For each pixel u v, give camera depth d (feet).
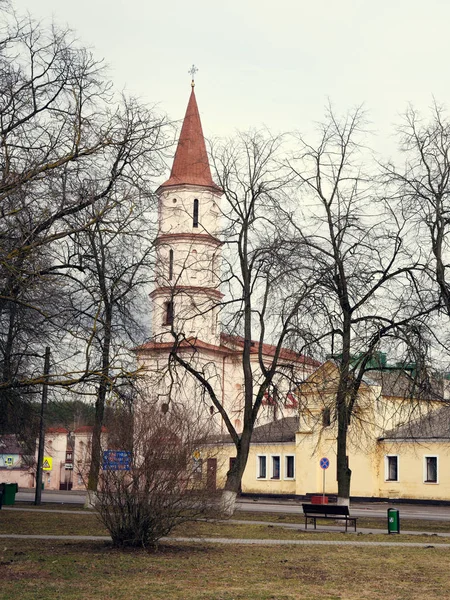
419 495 199.82
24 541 78.07
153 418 73.31
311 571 62.13
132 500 72.23
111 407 69.51
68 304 70.23
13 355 78.23
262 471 233.76
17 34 70.23
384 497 205.98
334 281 115.55
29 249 59.77
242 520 118.21
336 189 117.80
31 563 61.87
